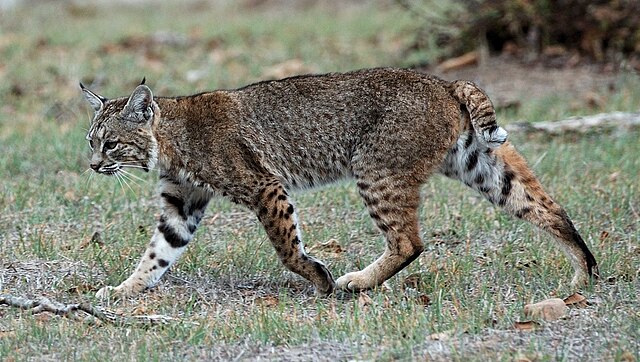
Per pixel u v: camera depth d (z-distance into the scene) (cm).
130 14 2989
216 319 1004
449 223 1314
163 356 923
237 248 1232
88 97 1173
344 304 1064
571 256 1115
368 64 2186
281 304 1035
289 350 929
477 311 1001
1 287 1105
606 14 2061
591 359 888
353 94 1127
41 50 2384
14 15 2914
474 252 1216
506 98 1880
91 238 1276
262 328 967
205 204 1169
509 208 1134
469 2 2150
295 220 1116
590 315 998
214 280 1148
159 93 2002
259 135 1134
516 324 970
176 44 2428
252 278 1158
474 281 1116
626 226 1291
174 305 1061
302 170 1148
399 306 1027
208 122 1126
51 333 972
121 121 1130
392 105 1105
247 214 1372
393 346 915
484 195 1144
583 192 1405
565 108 1811
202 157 1123
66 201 1437
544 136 1662
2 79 2125
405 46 2319
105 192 1461
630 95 1847
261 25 2659
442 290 1064
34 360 923
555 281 1110
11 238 1288
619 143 1595
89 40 2488
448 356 895
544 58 2098
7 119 1892
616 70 2006
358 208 1373
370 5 2936
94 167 1141
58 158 1628
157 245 1144
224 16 2900
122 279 1155
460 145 1116
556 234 1120
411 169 1102
